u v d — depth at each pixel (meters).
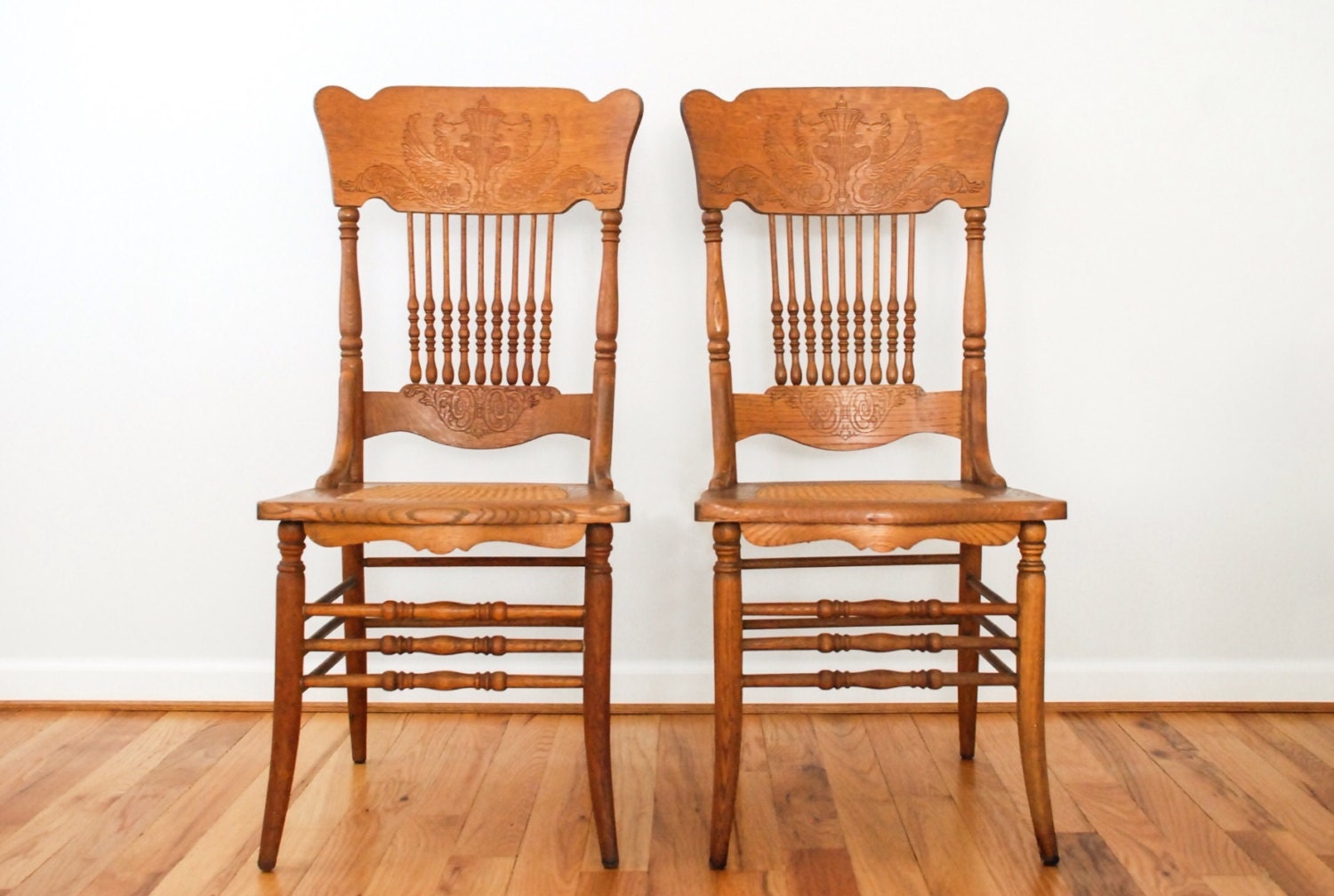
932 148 1.86
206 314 2.14
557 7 2.09
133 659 2.19
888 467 2.16
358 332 1.86
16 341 2.14
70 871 1.49
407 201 1.86
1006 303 2.13
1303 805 1.70
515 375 1.87
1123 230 2.12
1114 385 2.15
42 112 2.10
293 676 1.51
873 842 1.59
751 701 2.17
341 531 1.52
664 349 2.14
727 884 1.47
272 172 2.12
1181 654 2.19
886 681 1.54
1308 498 2.16
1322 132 2.11
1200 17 2.09
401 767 1.87
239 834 1.61
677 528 2.17
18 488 2.16
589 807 1.72
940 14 2.09
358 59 2.10
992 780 1.82
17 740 2.00
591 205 2.11
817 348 2.14
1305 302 2.13
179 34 2.09
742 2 2.09
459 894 1.44
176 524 2.17
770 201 1.85
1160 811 1.68
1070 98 2.11
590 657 1.53
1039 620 1.53
